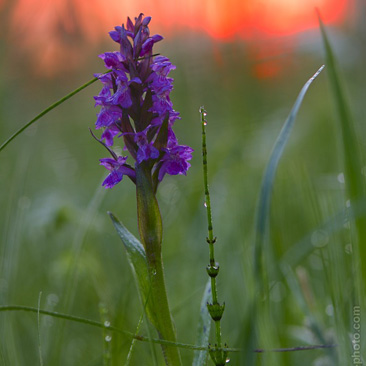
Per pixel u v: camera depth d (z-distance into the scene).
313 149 8.92
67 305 4.49
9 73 9.38
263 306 3.27
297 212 5.18
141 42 3.19
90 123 11.79
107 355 3.40
